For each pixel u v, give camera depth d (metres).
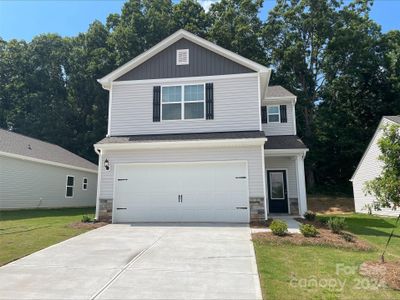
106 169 12.03
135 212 11.71
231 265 6.12
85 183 23.84
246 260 6.44
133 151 12.02
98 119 31.55
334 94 29.72
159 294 4.75
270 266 6.05
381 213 17.23
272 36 31.25
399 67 28.16
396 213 15.96
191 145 11.56
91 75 32.34
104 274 5.61
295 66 29.38
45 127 32.22
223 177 11.58
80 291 4.85
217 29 30.28
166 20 32.25
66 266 6.07
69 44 36.84
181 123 12.69
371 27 30.31
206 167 11.73
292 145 14.24
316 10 29.75
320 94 30.14
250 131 12.27
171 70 13.18
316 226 10.64
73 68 34.66
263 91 15.02
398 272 5.80
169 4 34.94
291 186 15.73
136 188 11.88
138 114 12.95
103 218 11.70
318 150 26.58
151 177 11.91
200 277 5.47
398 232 10.95
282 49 30.75
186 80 13.01
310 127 28.17
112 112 13.09
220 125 12.48
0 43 35.56
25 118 32.91
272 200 15.82
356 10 30.62
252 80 12.69
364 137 26.72
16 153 16.67
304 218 12.66
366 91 29.31
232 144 11.39
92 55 33.62
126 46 31.33
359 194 19.30
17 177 16.95
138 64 13.38
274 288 4.97
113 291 4.86
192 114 12.71
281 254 6.93
